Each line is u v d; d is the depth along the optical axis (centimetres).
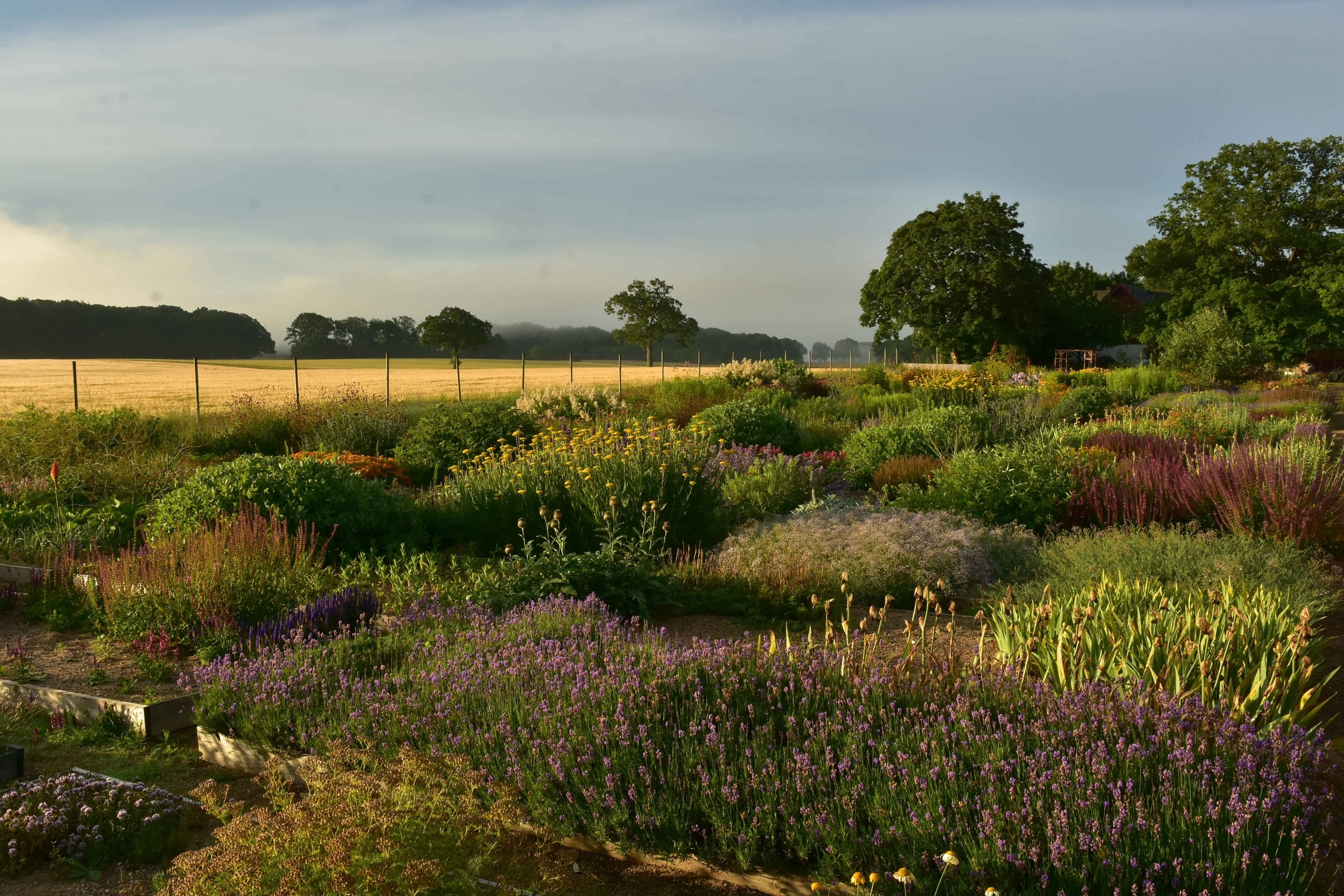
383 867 278
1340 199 4416
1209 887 261
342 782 318
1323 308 4297
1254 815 294
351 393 2055
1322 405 2145
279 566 658
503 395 3212
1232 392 2831
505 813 308
